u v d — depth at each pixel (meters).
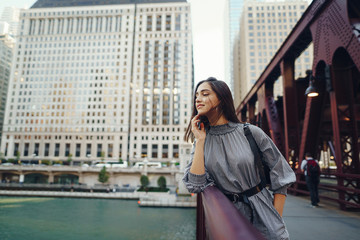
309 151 7.67
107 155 74.81
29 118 77.81
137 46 83.38
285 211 5.55
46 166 53.50
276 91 71.56
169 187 48.12
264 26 80.38
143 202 34.84
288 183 1.11
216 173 1.25
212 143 1.31
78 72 80.88
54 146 75.56
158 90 80.19
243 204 1.17
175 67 81.69
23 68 81.69
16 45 83.25
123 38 82.94
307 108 7.58
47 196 41.69
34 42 83.50
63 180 54.88
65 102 78.75
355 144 5.63
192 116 1.51
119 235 23.81
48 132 76.44
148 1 90.44
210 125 1.39
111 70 80.69
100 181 47.72
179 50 82.88
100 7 85.38
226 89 1.31
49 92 79.62
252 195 1.18
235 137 1.24
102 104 78.25
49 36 83.50
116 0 91.12
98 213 31.20
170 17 86.06
